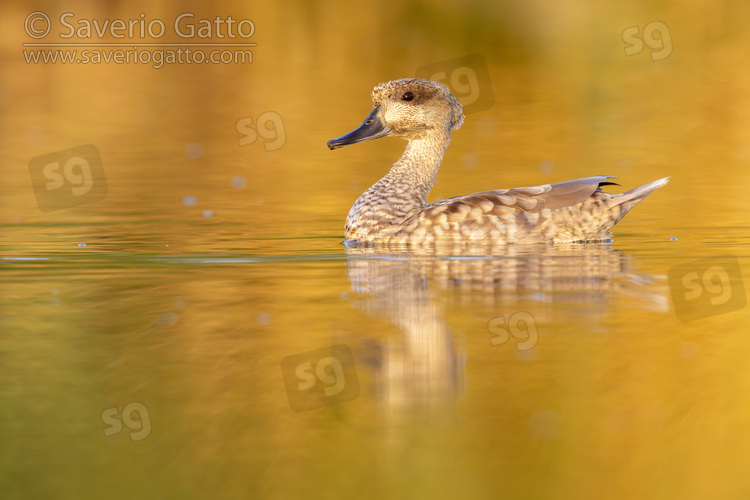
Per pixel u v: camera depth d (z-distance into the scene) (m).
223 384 13.45
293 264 19.73
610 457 11.70
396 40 57.06
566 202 20.94
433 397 13.02
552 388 13.28
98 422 12.32
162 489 10.88
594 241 21.25
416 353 14.38
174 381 13.51
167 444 11.82
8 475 11.12
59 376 13.61
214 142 38.75
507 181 30.67
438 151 23.16
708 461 11.59
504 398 13.00
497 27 59.44
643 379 13.62
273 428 12.26
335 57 53.94
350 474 11.23
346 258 20.20
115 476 11.04
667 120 41.69
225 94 47.31
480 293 17.31
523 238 20.88
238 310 16.48
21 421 12.35
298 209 26.64
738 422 12.45
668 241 21.67
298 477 11.13
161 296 17.31
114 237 22.70
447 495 10.80
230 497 10.73
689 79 49.28
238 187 30.27
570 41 56.88
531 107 44.81
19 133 39.78
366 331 15.30
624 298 17.08
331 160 35.34
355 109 43.56
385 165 34.50
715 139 38.06
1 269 19.31
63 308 16.62
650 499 10.83
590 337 15.11
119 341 15.00
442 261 19.66
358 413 12.68
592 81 49.50
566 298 17.03
